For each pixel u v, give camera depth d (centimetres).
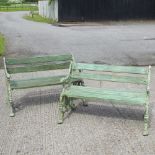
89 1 1404
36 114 320
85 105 338
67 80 312
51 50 678
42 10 1848
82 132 279
